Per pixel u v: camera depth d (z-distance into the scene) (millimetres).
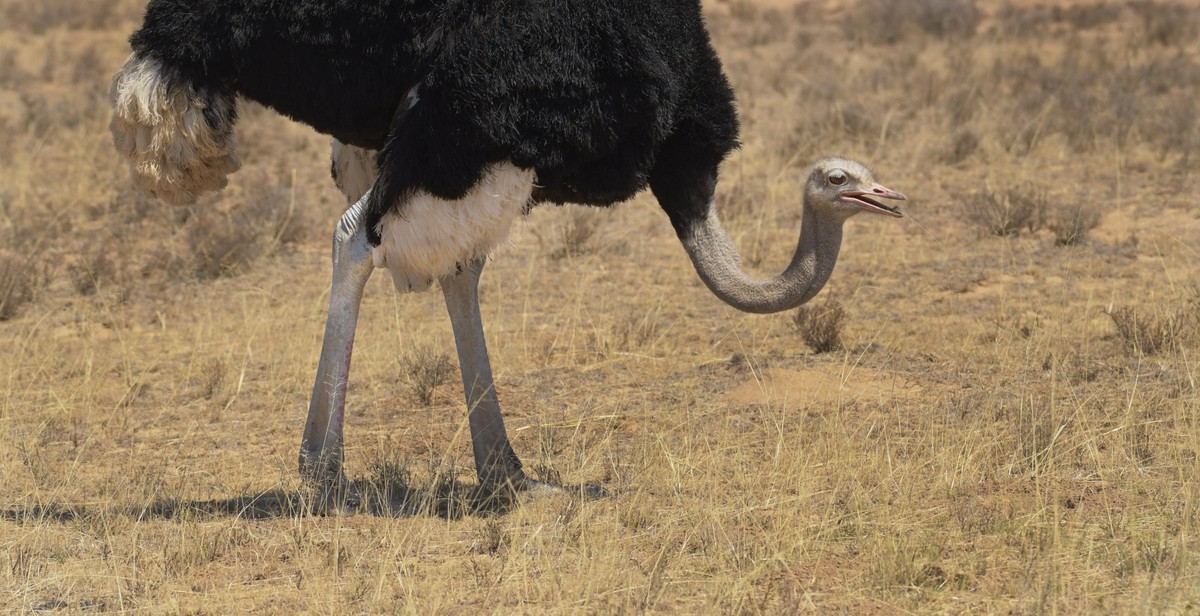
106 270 40250
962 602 17609
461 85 19812
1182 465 22109
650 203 47969
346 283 20938
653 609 17766
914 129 58625
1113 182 48188
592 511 21438
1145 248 39906
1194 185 47031
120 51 89250
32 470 24734
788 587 18094
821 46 88938
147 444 27125
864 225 43969
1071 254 39531
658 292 37656
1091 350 29875
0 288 37688
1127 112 56938
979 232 42062
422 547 20328
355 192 23359
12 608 18422
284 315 36312
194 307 37875
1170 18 87938
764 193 48312
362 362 32156
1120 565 18406
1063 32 90562
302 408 29469
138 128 21422
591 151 20625
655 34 20672
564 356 32125
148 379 31656
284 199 47094
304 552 20094
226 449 26828
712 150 21766
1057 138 54500
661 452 23859
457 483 23281
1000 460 22859
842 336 32188
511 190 20391
